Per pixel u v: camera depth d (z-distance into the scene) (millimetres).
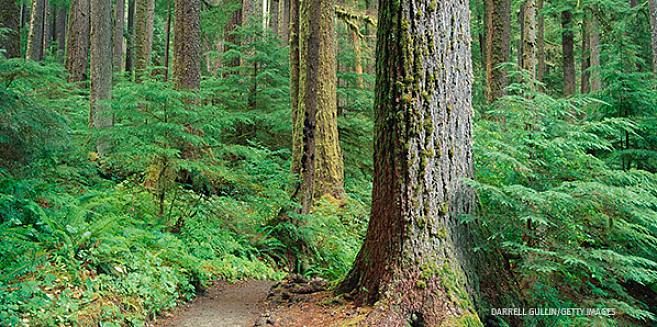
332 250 9336
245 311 5562
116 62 22469
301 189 9258
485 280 4832
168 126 6844
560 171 5535
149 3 24875
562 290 5242
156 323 5000
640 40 15477
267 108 14672
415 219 4645
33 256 4727
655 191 5594
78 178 7812
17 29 8758
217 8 18094
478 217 4777
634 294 6035
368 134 14820
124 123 7184
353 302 4922
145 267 5621
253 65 15023
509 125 6078
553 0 19281
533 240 5176
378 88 4977
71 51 20562
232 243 8031
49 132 6082
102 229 5535
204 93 7934
